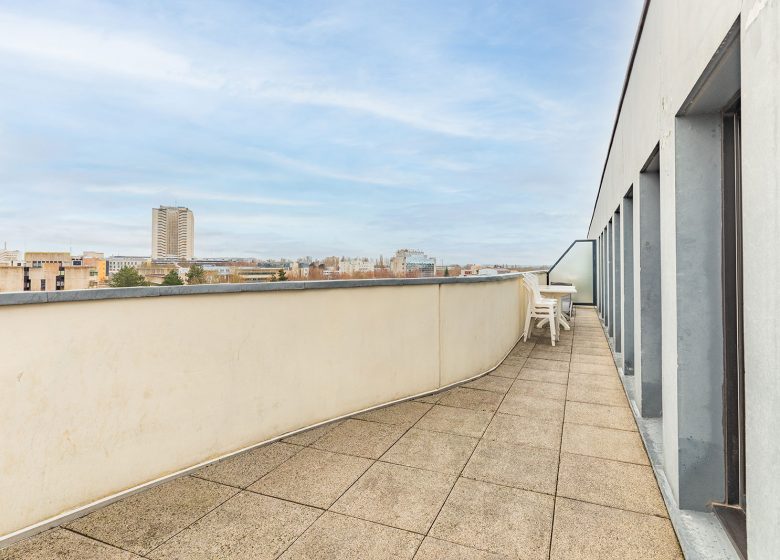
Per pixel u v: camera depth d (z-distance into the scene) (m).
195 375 3.00
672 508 2.44
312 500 2.62
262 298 3.41
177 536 2.26
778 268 1.26
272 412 3.49
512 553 2.14
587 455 3.26
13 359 2.21
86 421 2.48
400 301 4.52
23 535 2.22
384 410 4.29
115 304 2.60
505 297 6.70
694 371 2.39
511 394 4.82
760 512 1.38
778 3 1.20
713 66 1.85
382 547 2.18
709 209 2.37
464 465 3.10
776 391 1.28
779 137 1.23
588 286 15.03
